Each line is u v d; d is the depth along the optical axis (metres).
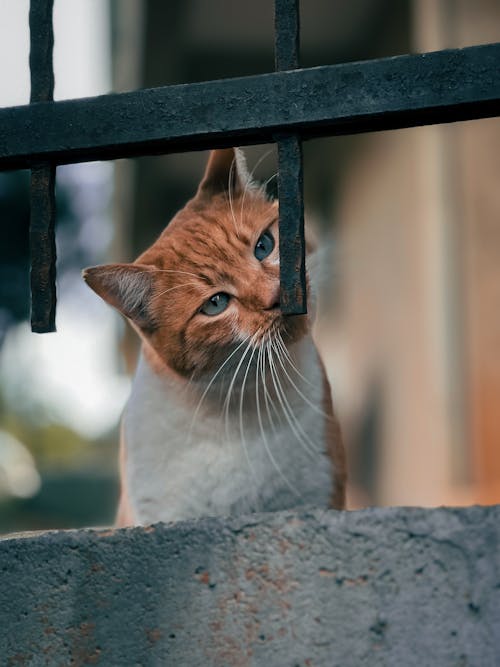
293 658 1.26
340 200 10.27
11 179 10.16
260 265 2.64
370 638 1.24
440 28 5.73
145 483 2.48
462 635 1.21
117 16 6.06
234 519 1.33
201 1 5.73
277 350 2.48
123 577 1.34
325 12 7.01
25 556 1.37
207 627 1.29
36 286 1.54
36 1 1.61
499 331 5.54
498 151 5.73
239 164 2.82
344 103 1.42
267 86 1.45
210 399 2.50
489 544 1.23
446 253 5.77
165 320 2.63
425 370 6.12
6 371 14.27
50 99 1.58
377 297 8.26
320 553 1.28
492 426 5.45
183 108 1.48
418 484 6.39
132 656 1.31
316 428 2.51
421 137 6.25
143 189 7.31
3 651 1.35
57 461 14.08
